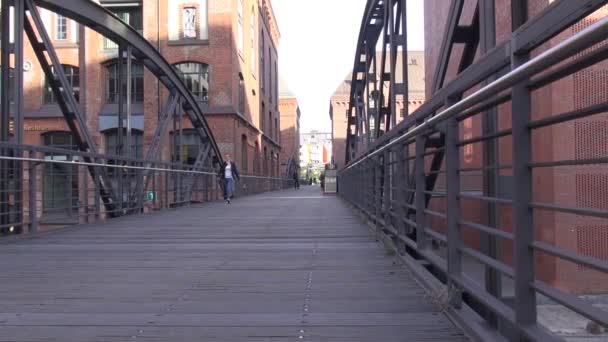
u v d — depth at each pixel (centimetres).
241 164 2822
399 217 591
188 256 625
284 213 1283
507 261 424
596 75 624
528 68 221
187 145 2623
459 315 342
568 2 208
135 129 2745
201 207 1596
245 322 355
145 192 1361
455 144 368
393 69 1016
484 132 376
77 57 2819
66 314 377
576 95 653
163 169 1462
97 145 2747
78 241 768
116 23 1176
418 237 496
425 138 501
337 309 385
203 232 871
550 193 710
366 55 1722
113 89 2805
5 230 799
